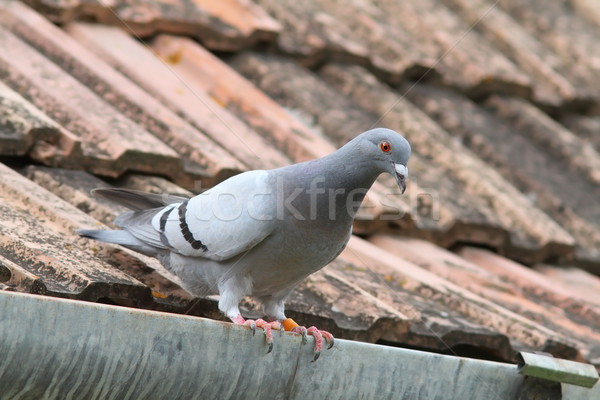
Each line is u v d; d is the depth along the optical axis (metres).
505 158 11.63
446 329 7.39
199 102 9.65
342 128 10.50
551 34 15.44
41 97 8.35
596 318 8.96
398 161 6.84
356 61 12.06
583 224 11.07
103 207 7.57
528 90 13.34
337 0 13.11
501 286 9.04
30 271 5.99
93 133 8.14
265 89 10.84
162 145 8.34
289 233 6.57
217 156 8.65
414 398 6.33
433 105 12.14
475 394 6.54
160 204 7.27
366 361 6.18
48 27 9.59
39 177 7.57
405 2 13.94
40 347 4.97
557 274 10.16
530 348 7.77
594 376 6.65
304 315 7.07
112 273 6.30
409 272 8.45
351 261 8.39
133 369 5.32
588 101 14.05
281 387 6.07
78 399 5.27
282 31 11.84
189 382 5.61
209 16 11.07
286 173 6.76
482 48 13.65
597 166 12.34
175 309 6.62
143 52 10.12
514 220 10.32
